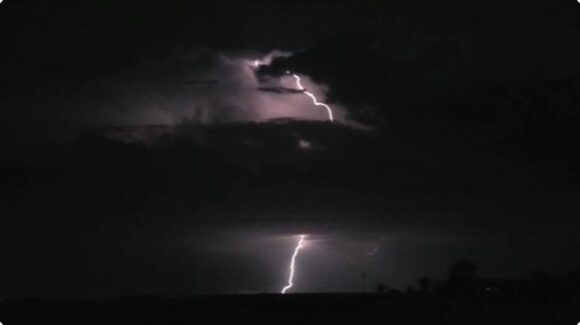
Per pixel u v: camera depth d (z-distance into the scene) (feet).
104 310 51.47
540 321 47.85
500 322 47.85
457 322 47.91
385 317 49.39
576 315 49.08
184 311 50.93
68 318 50.01
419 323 47.65
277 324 48.34
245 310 52.06
